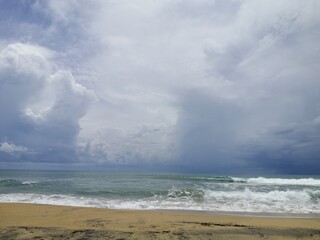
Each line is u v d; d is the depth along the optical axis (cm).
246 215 1193
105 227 880
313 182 2950
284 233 828
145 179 3300
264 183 2753
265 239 764
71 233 786
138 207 1375
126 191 1845
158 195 1727
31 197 1656
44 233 785
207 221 1001
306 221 1028
